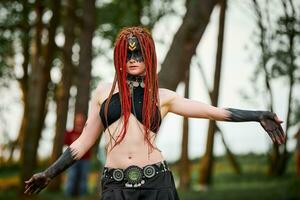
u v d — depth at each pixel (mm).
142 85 4281
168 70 10062
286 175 19750
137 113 4223
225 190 16391
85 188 15727
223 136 22359
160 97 4297
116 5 21297
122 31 4324
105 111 4250
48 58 16781
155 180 4168
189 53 10078
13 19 16281
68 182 15727
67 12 17188
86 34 15859
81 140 4344
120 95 4238
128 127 4207
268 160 20719
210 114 4262
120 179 4180
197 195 15289
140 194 4148
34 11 18156
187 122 19953
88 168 15680
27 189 4277
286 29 11656
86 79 15898
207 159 20453
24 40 17953
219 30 19953
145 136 4191
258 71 12805
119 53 4258
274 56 12031
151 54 4262
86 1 15859
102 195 4234
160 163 4219
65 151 4328
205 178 20328
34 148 16188
